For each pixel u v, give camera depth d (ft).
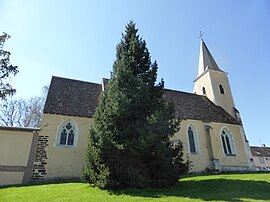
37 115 110.22
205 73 102.12
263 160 184.85
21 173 52.03
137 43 53.52
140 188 38.06
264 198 31.63
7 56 65.77
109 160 39.45
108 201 31.14
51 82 72.59
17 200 33.35
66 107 64.39
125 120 43.78
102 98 47.75
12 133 55.42
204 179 49.65
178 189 38.91
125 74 47.14
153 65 52.21
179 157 42.06
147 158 40.42
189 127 76.95
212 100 94.99
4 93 63.52
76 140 60.08
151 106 45.73
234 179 47.70
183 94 93.35
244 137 85.61
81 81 79.51
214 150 73.77
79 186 42.60
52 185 45.03
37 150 55.42
